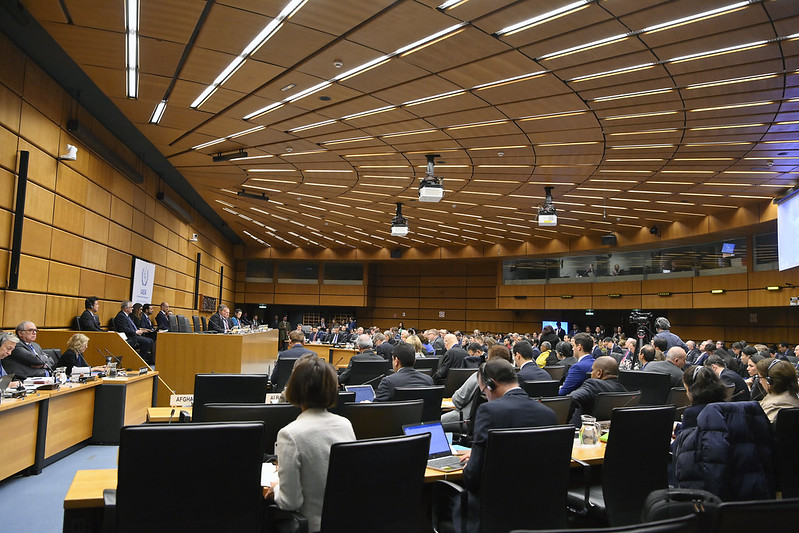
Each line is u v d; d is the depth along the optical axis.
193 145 12.03
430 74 7.83
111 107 10.85
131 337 10.95
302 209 19.53
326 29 6.61
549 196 14.41
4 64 7.84
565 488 3.03
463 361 8.05
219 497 2.34
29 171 8.65
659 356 7.69
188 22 6.56
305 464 2.54
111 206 12.20
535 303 25.69
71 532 2.68
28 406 5.61
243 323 21.47
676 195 14.96
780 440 3.51
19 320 8.41
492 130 10.16
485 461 2.83
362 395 5.24
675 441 3.38
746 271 17.91
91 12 6.45
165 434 2.25
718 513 1.68
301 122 10.19
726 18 6.07
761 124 9.32
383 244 27.66
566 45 6.82
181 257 18.58
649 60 7.14
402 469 2.56
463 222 20.45
